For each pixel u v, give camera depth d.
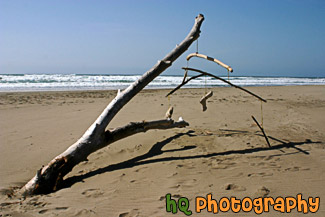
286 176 4.02
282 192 3.50
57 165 3.83
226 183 3.78
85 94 17.47
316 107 11.70
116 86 26.02
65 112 9.99
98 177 4.06
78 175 4.18
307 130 7.19
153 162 4.67
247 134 6.65
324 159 4.82
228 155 5.05
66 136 6.44
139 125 5.24
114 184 3.79
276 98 15.51
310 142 5.97
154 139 6.12
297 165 4.51
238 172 4.18
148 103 12.50
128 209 3.09
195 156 4.99
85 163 4.67
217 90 21.28
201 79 42.25
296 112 10.20
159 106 11.47
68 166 3.96
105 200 3.31
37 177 3.60
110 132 4.70
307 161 4.72
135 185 3.74
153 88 24.38
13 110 10.27
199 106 11.45
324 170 4.28
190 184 3.76
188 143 5.84
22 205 3.19
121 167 4.46
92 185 3.78
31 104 12.10
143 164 4.58
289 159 4.82
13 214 2.96
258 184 3.74
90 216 2.95
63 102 13.03
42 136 6.41
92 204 3.21
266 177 3.98
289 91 21.08
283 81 43.75
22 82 28.73
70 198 3.38
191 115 9.23
